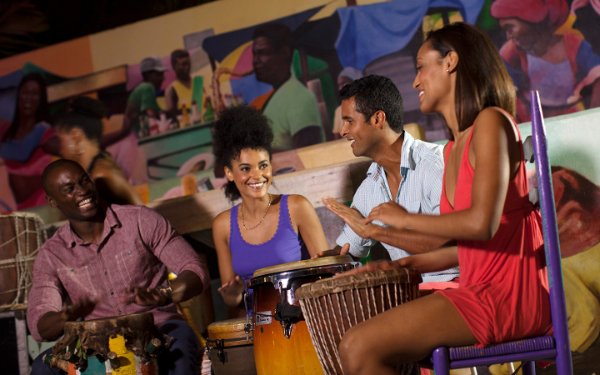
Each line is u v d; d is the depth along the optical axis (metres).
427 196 3.04
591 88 4.46
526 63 4.55
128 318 2.65
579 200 3.38
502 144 1.92
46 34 5.39
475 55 2.06
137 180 5.16
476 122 1.98
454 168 2.14
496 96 2.05
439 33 2.13
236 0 5.06
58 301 3.11
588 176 3.38
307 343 2.50
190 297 2.99
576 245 3.36
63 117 5.30
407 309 1.95
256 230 3.38
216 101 5.07
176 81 5.15
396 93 3.14
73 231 3.20
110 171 5.20
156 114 5.18
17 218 3.87
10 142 5.34
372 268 2.19
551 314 1.99
